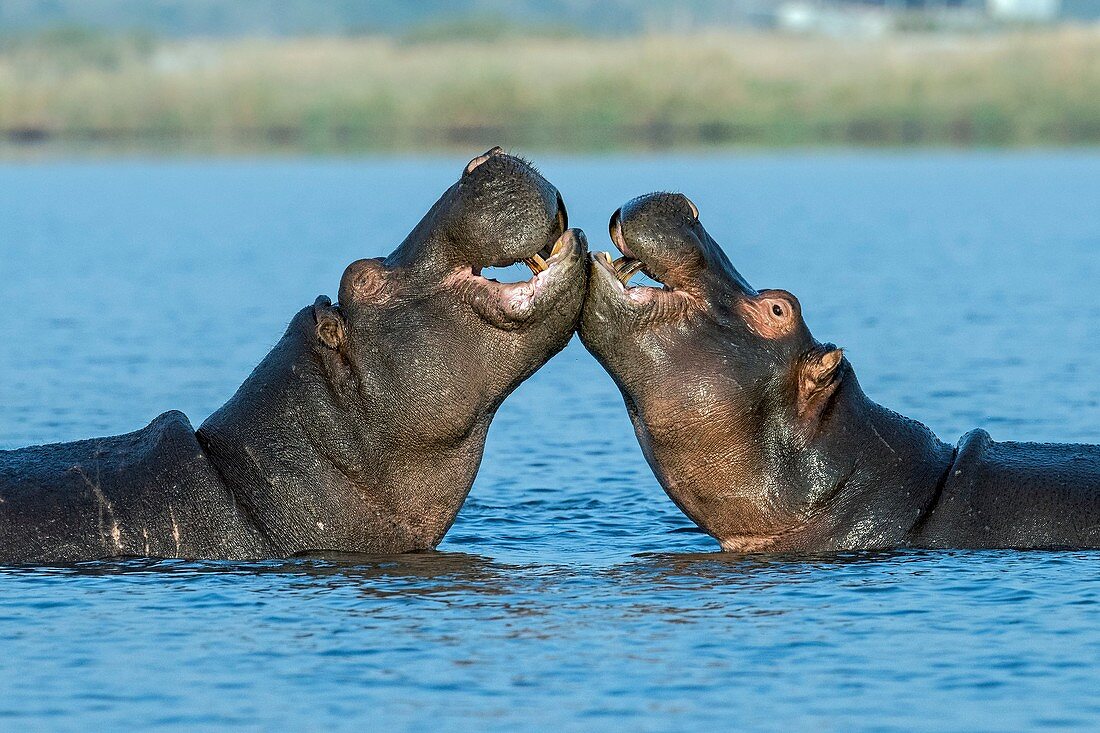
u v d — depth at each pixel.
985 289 95.06
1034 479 39.34
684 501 39.50
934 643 32.56
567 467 51.69
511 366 36.97
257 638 32.91
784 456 38.88
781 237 124.81
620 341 37.56
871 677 30.84
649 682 30.61
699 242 37.53
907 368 68.88
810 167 192.75
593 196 142.12
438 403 37.47
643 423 38.53
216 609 34.59
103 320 85.06
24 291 97.00
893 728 28.62
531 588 36.47
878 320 82.81
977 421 57.34
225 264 110.44
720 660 31.69
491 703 29.66
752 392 38.06
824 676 30.92
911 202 153.50
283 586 36.09
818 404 39.03
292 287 97.56
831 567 37.56
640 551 40.66
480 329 36.84
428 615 34.34
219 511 38.19
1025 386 64.25
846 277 100.50
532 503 46.66
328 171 197.62
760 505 39.03
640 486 48.84
